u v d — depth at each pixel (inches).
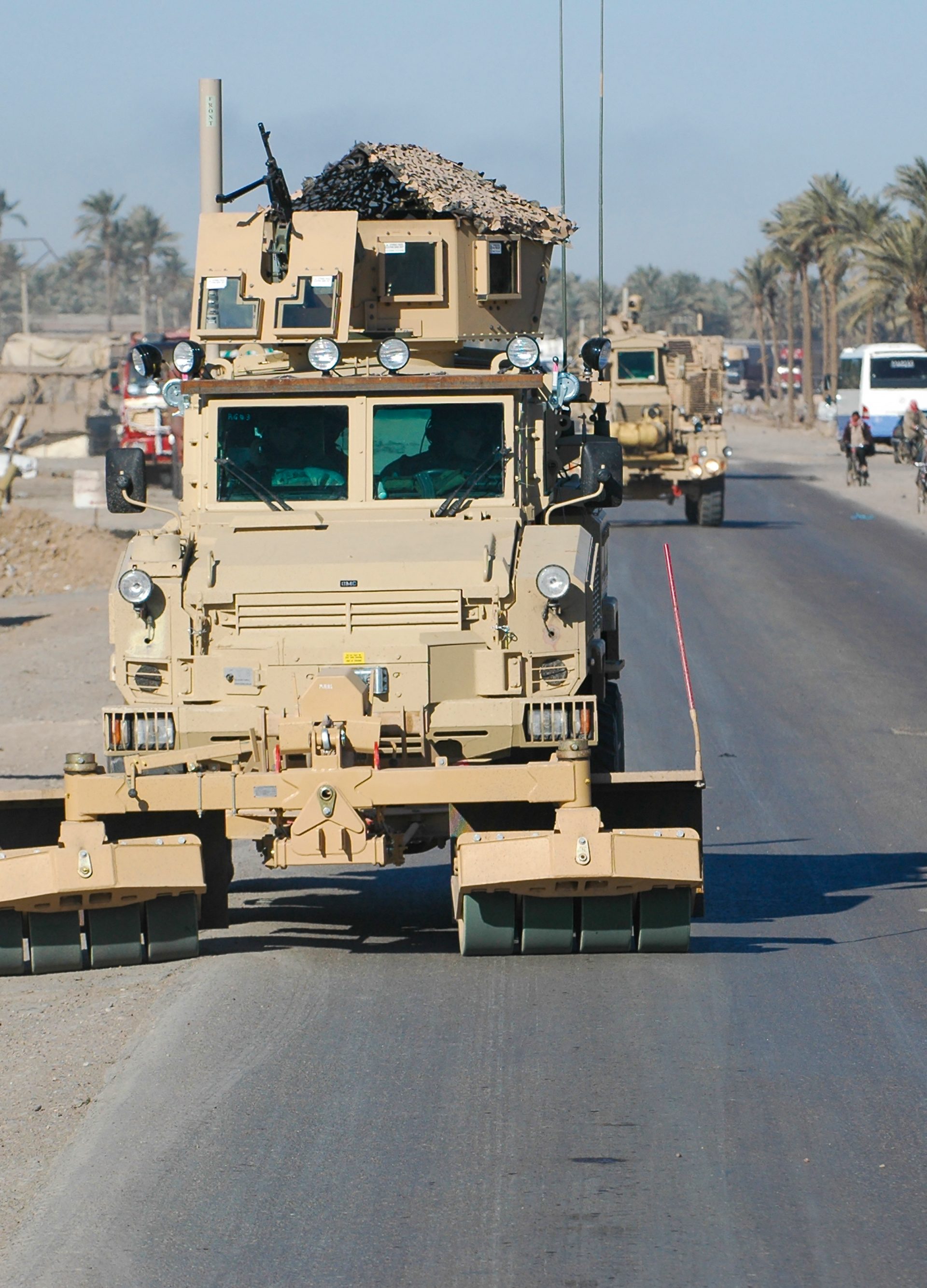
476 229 1663.4
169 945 1268.5
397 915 1486.2
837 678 2787.9
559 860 1181.1
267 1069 994.7
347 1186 820.0
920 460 7076.8
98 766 1238.3
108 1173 843.4
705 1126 893.8
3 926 1237.7
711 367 5354.3
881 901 1477.6
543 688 1279.5
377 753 1204.5
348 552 1301.7
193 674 1273.4
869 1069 990.4
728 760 2166.6
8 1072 1023.6
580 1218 777.6
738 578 4094.5
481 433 1401.3
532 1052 1019.9
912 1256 737.0
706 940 1323.8
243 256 1560.0
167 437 6624.0
